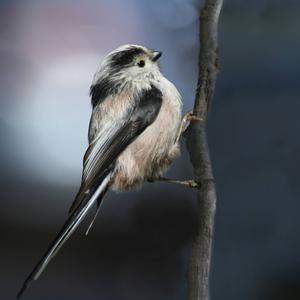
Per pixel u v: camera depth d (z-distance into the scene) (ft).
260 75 8.64
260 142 8.61
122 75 8.57
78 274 9.08
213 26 8.39
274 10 8.66
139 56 8.57
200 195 8.30
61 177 9.20
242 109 8.62
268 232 8.59
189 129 8.36
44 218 9.17
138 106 8.54
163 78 8.58
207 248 8.27
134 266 9.00
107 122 8.55
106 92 8.57
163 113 8.54
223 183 8.63
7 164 9.18
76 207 8.49
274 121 8.61
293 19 8.66
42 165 9.20
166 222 8.93
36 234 9.16
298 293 8.58
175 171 8.87
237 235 8.60
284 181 8.59
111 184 8.54
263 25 8.66
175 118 8.55
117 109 8.55
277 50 8.66
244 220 8.60
